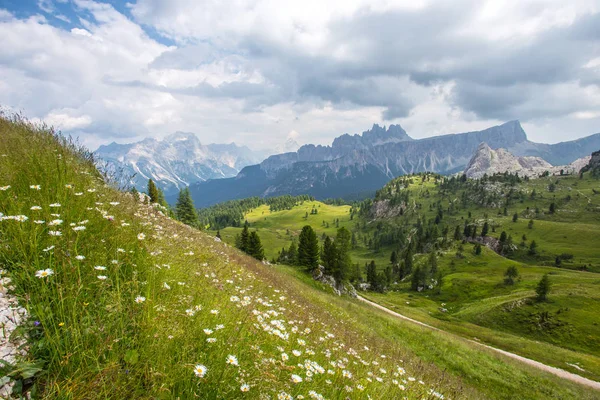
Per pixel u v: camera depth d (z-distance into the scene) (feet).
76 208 15.21
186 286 15.72
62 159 22.16
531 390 77.92
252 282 29.76
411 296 380.78
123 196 25.39
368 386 16.19
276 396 10.53
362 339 37.24
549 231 610.65
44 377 8.42
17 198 14.06
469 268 440.45
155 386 8.65
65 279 10.19
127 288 11.89
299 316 26.71
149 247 16.19
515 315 253.24
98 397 7.91
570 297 254.06
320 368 13.74
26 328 8.95
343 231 227.20
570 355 147.74
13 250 10.74
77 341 8.96
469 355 89.66
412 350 80.89
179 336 10.40
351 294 229.66
